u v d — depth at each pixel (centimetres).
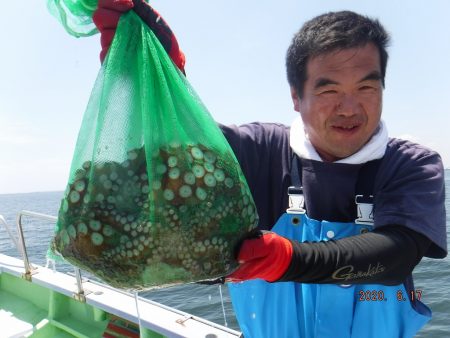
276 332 74
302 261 50
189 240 50
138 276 50
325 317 70
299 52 64
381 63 63
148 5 60
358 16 62
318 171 69
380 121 70
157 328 124
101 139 52
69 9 61
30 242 815
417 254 57
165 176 51
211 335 117
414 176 62
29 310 168
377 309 69
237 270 54
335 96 61
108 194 51
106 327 145
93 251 50
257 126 81
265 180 76
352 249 52
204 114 57
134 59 57
